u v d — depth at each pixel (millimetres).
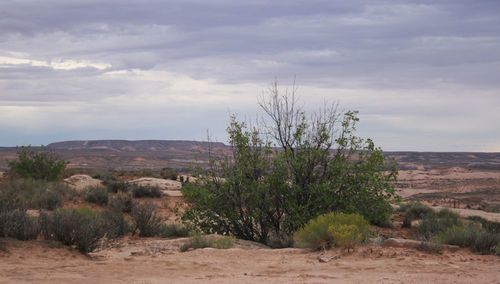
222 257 9117
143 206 15625
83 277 6387
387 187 14125
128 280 6289
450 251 9664
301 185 14562
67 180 31703
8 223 9234
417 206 25781
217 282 6184
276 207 14867
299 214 14086
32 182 25531
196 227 15508
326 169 14617
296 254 9461
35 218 10391
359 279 6402
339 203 14359
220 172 15352
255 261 8555
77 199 23781
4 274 6289
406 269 7383
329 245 9961
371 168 14086
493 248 9781
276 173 14672
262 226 14969
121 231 14750
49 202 19922
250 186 14594
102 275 6664
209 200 14930
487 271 7223
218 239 11867
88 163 126188
